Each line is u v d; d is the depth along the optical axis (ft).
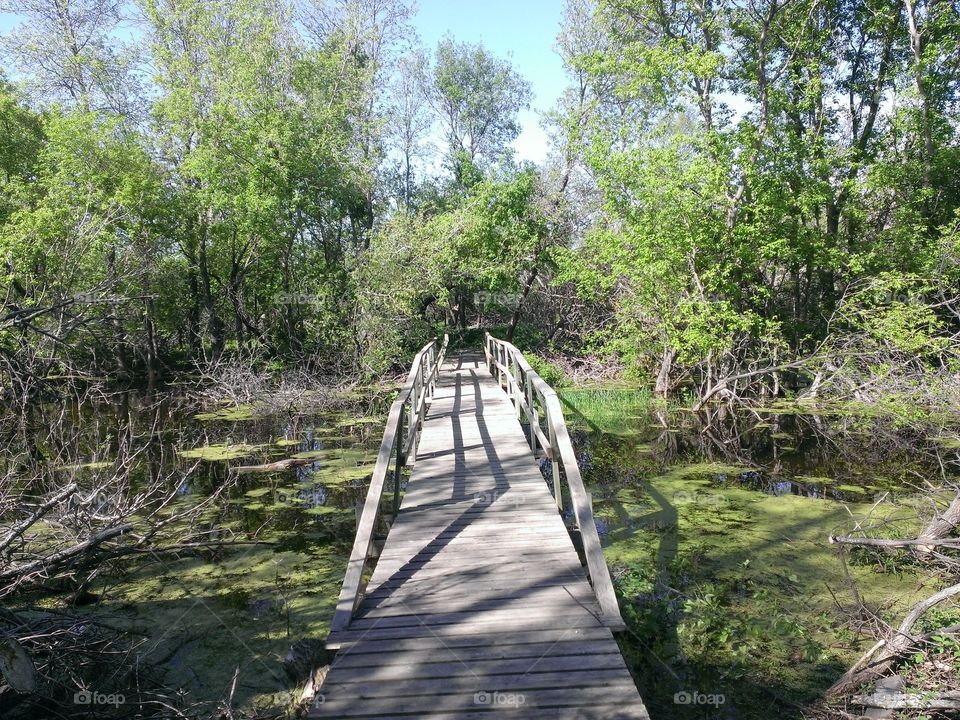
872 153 51.55
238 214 53.06
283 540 21.25
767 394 46.65
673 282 44.16
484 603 12.92
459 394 40.75
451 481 21.33
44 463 24.82
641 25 50.62
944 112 49.67
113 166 49.39
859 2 51.85
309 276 60.64
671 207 41.42
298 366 57.00
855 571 17.92
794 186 45.03
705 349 42.06
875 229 51.31
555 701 9.84
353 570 13.01
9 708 11.75
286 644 14.82
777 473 28.68
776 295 48.34
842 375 40.37
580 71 61.52
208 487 27.55
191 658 14.33
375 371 54.85
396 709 9.68
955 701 11.56
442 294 61.87
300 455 32.63
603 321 60.54
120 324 46.96
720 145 42.50
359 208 68.18
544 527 16.96
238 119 53.98
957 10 47.11
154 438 37.32
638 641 14.78
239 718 12.23
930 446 32.48
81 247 38.58
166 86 54.70
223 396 49.39
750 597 16.63
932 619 14.35
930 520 19.71
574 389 52.49
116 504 17.24
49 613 14.93
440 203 89.81
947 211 48.24
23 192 46.24
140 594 17.39
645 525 21.94
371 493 15.15
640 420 41.24
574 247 62.64
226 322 65.82
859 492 25.48
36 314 18.84
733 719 12.15
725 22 47.21
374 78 70.44
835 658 13.98
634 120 51.19
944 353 37.81
